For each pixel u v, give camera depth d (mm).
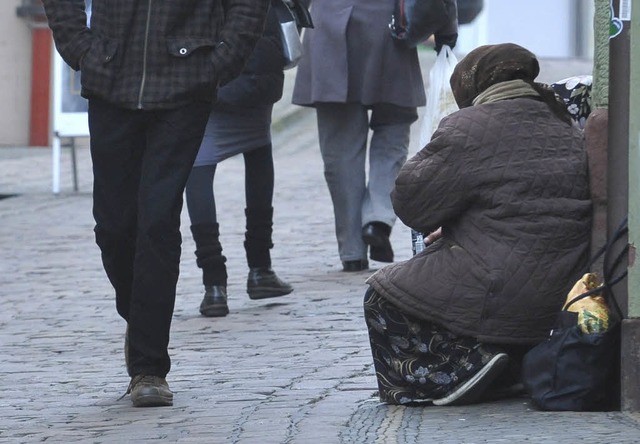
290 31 17938
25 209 31812
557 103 12328
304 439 10773
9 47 53719
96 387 14070
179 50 12492
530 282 11742
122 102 12477
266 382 13781
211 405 12695
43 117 54031
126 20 12555
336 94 20375
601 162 11891
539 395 11438
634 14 11039
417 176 11977
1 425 12195
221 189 33500
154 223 12453
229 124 17938
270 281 18812
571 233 11836
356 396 12812
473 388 11820
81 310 19422
